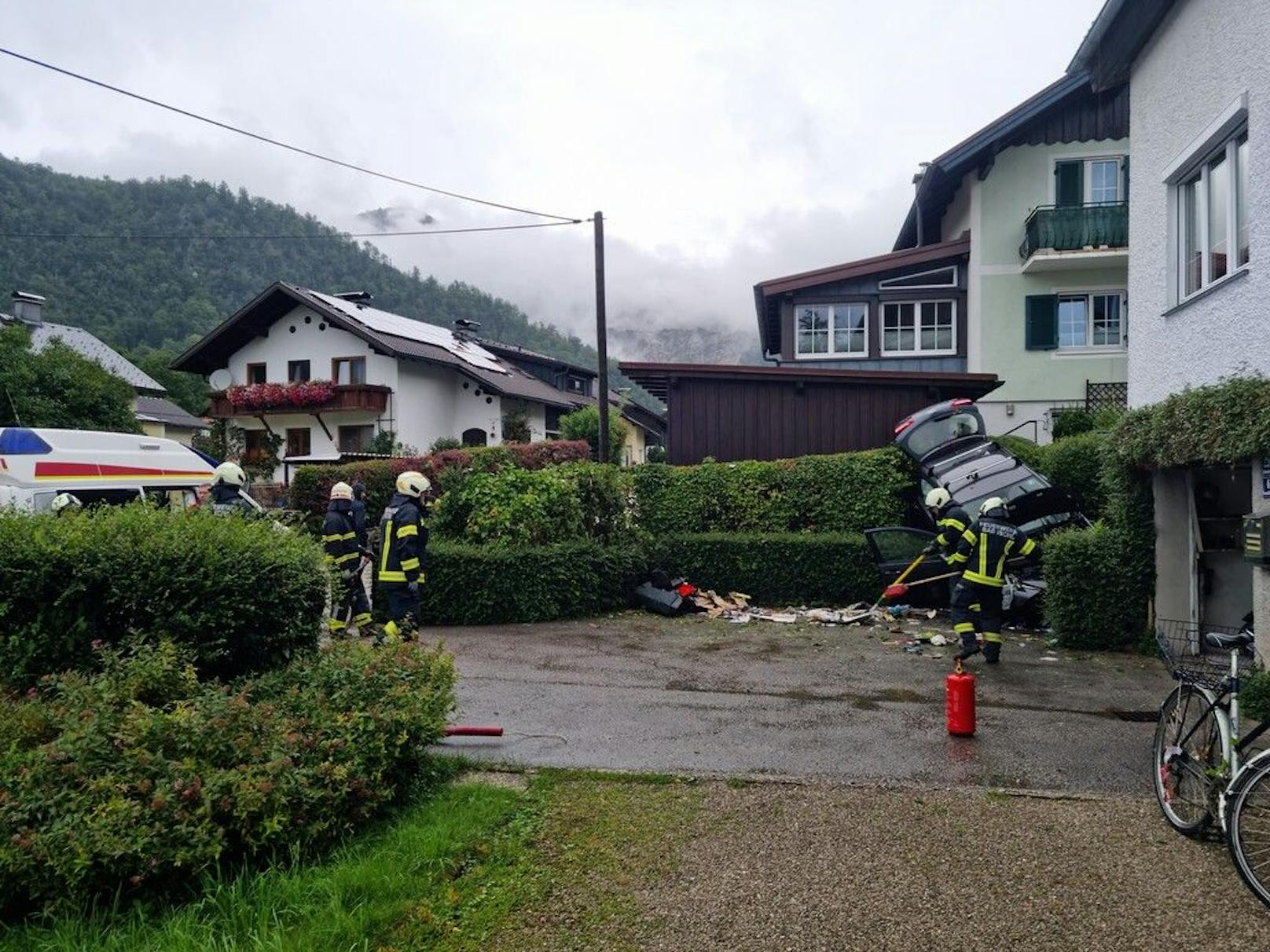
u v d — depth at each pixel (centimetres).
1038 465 1470
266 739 415
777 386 1567
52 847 339
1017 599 1038
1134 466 880
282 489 2175
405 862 382
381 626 912
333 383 3206
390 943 327
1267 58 711
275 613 566
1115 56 1005
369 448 3175
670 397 1588
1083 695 720
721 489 1343
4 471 1020
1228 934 329
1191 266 898
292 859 373
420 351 3338
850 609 1163
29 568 518
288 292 3272
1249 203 740
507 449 2269
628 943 329
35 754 379
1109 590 904
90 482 1105
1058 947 322
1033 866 388
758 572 1231
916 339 2214
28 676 510
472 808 448
